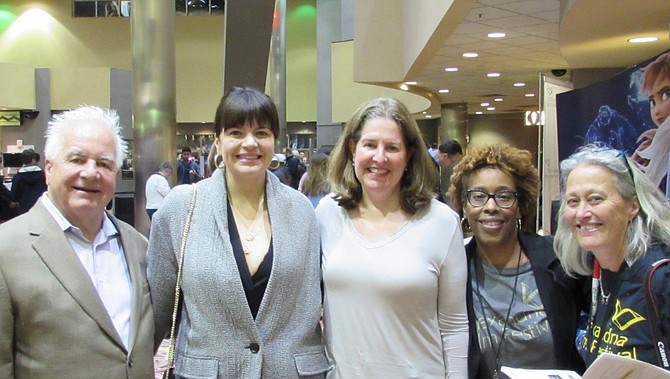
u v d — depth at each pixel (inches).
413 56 330.3
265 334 75.5
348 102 587.2
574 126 219.9
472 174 84.3
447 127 621.0
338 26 725.3
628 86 179.5
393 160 77.6
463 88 468.8
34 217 72.7
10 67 686.5
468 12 217.9
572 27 198.1
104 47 882.8
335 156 84.1
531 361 77.4
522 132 816.3
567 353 77.4
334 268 78.3
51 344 68.9
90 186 72.6
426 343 76.2
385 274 75.4
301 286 78.3
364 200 82.1
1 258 68.5
